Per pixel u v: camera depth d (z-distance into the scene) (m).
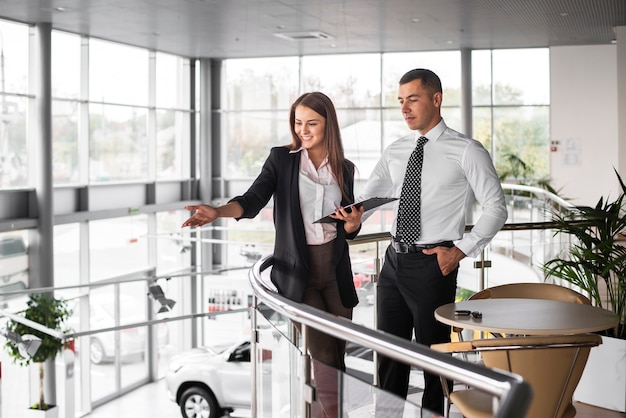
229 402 12.47
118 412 14.70
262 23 13.42
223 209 2.97
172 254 17.69
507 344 2.90
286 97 18.25
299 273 3.13
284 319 2.71
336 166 3.19
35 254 13.46
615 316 3.21
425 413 1.88
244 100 18.52
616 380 4.30
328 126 3.16
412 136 3.67
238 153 18.64
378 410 1.88
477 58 16.92
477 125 17.00
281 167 3.18
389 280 3.66
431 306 3.51
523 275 11.30
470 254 3.46
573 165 16.09
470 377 1.46
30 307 12.58
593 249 4.93
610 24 13.53
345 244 3.22
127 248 16.41
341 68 17.73
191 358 12.88
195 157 18.69
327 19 13.02
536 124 16.77
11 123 13.26
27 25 13.43
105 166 15.77
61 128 14.61
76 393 14.68
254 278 2.65
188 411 12.73
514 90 16.81
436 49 16.89
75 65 14.87
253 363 2.86
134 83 16.67
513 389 1.38
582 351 2.90
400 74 17.39
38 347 12.08
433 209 3.54
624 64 13.12
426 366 1.56
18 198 13.34
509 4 11.66
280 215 3.18
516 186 11.13
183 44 16.09
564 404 2.95
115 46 16.02
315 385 2.16
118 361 15.76
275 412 2.58
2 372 13.11
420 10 12.17
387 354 1.70
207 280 18.14
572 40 15.48
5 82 13.14
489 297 4.09
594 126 15.98
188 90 18.56
